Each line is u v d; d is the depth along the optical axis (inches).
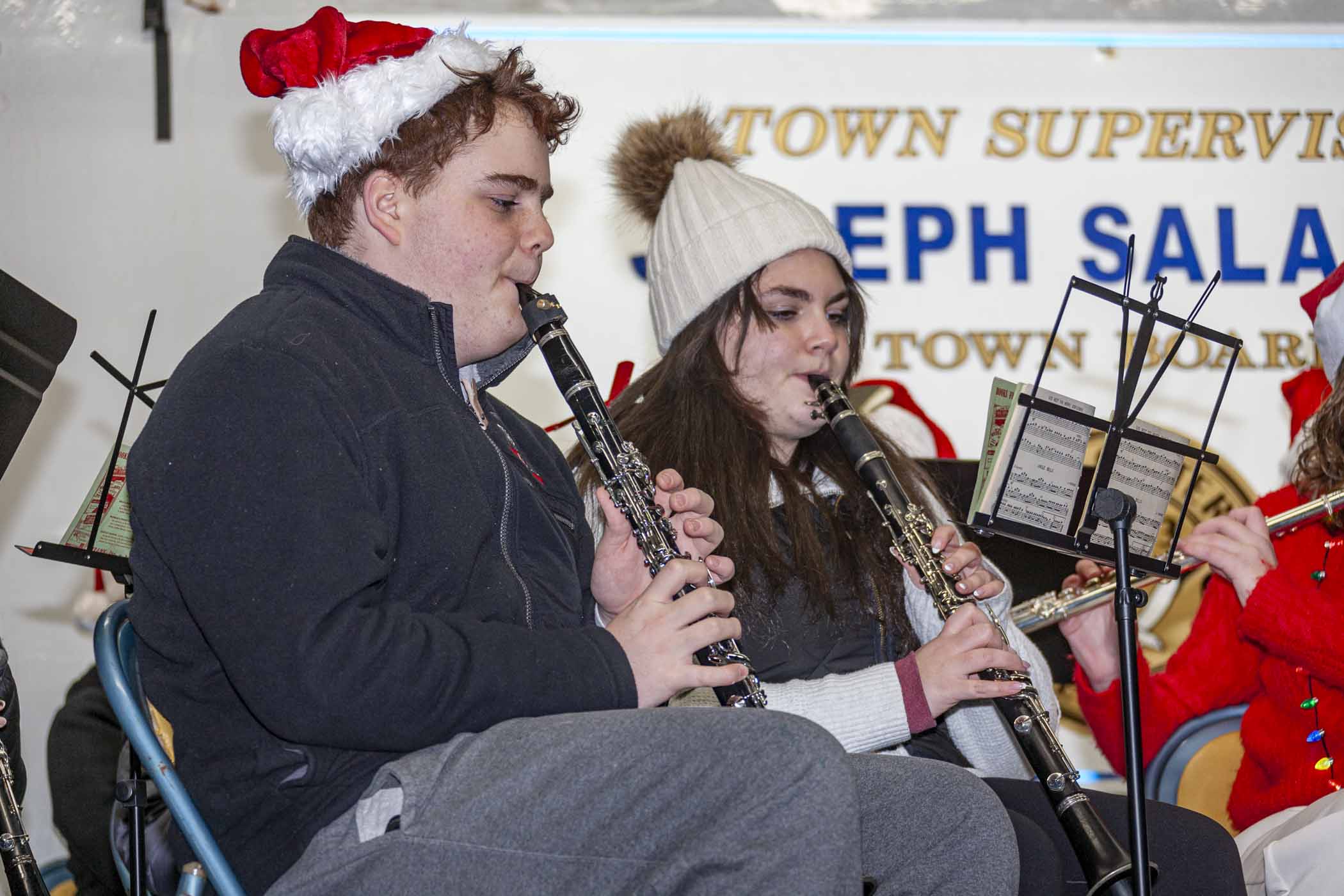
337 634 69.0
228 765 75.6
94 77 174.1
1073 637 126.0
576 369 92.3
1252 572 112.5
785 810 62.8
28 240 171.0
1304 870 96.5
